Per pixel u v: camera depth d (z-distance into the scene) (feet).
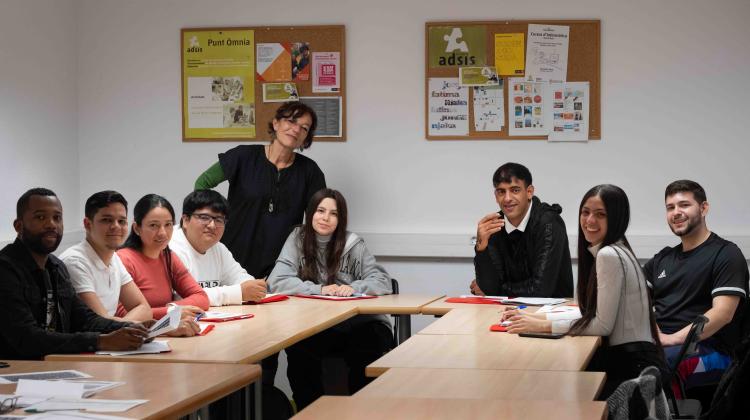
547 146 17.38
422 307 13.65
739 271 12.52
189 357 9.10
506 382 7.73
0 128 15.89
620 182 17.21
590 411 6.40
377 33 17.74
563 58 17.26
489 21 17.40
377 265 15.64
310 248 15.29
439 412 6.39
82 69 18.54
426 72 17.56
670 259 13.26
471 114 17.51
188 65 18.22
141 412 6.44
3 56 15.97
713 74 16.96
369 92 17.78
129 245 12.96
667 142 17.10
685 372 11.96
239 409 10.55
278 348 10.03
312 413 6.37
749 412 8.76
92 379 7.69
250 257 16.30
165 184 18.40
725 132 16.96
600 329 10.36
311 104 17.89
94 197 11.72
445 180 17.62
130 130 18.47
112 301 11.93
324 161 17.93
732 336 12.28
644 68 17.10
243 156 16.37
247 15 18.07
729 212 16.99
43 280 10.50
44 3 17.29
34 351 9.66
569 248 15.76
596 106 17.21
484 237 14.21
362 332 14.99
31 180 16.88
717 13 16.92
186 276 13.26
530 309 12.84
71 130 18.33
